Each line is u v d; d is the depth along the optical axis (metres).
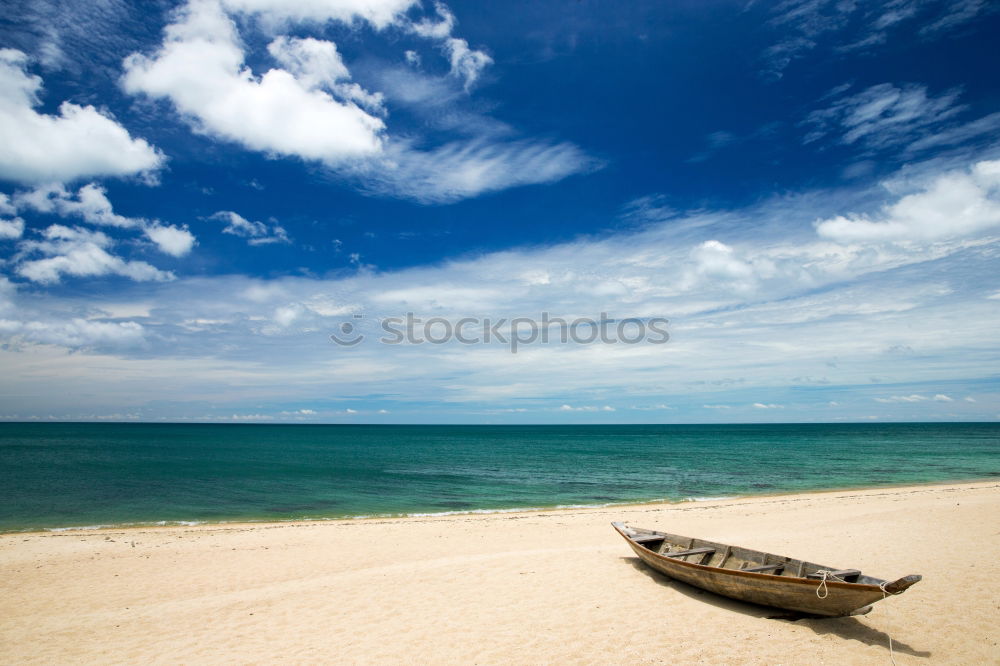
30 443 87.06
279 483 35.91
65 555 15.82
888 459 55.53
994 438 111.19
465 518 22.70
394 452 72.31
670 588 11.32
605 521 20.92
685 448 82.44
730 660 7.66
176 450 71.12
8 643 9.26
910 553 13.61
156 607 11.12
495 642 8.66
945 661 7.46
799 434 152.62
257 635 9.38
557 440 120.00
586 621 9.50
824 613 8.86
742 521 20.31
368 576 12.95
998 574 11.42
